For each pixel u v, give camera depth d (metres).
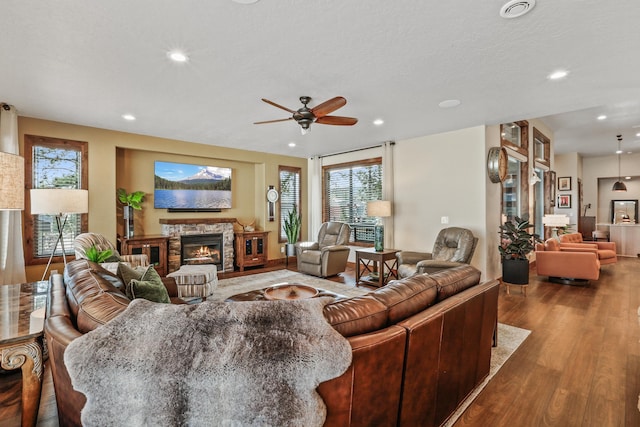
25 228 4.12
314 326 1.12
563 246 5.90
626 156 9.20
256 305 1.16
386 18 2.00
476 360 2.02
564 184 9.11
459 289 1.97
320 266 5.48
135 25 2.05
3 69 2.68
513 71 2.79
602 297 4.23
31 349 1.49
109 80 2.92
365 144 5.97
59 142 4.34
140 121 4.28
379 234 5.05
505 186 5.75
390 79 2.94
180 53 2.43
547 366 2.40
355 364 1.17
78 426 1.16
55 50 2.37
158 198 5.64
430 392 1.57
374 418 1.29
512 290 4.61
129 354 1.01
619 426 1.74
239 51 2.41
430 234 5.26
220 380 0.98
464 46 2.35
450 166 5.00
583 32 2.15
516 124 5.88
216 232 6.01
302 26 2.08
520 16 1.98
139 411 0.98
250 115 4.02
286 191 7.27
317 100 3.48
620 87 3.17
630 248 7.90
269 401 0.98
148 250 5.09
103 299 1.37
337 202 6.98
